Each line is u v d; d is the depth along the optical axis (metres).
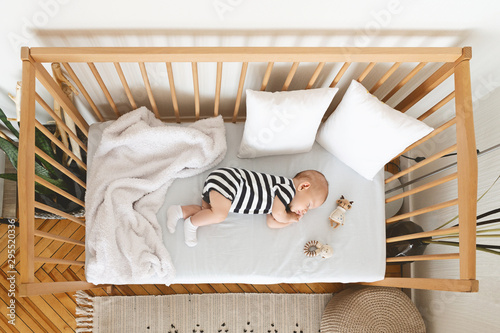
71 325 1.96
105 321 1.98
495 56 1.47
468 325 1.62
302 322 2.05
